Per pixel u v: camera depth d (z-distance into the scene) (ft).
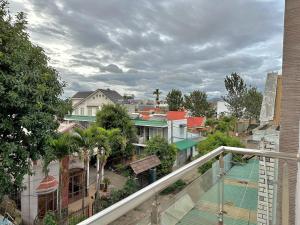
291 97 11.33
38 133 22.44
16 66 20.21
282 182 7.32
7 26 21.59
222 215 6.72
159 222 3.70
